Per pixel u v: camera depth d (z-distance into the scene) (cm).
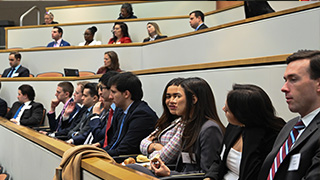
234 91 176
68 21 802
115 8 787
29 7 771
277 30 329
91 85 391
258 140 170
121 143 289
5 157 353
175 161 243
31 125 488
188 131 224
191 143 219
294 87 140
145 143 269
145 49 542
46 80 519
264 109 172
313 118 138
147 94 389
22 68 580
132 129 290
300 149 135
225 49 390
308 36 301
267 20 339
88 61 583
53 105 458
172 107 242
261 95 174
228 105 176
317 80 138
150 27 608
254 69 277
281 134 154
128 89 301
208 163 208
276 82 262
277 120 175
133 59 558
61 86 451
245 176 168
